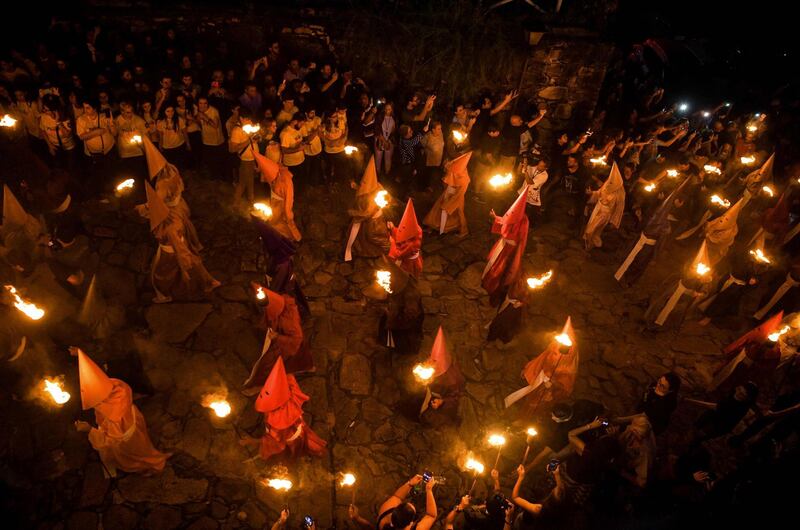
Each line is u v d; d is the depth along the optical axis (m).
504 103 11.35
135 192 10.80
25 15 11.18
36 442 7.20
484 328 9.41
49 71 10.62
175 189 8.38
